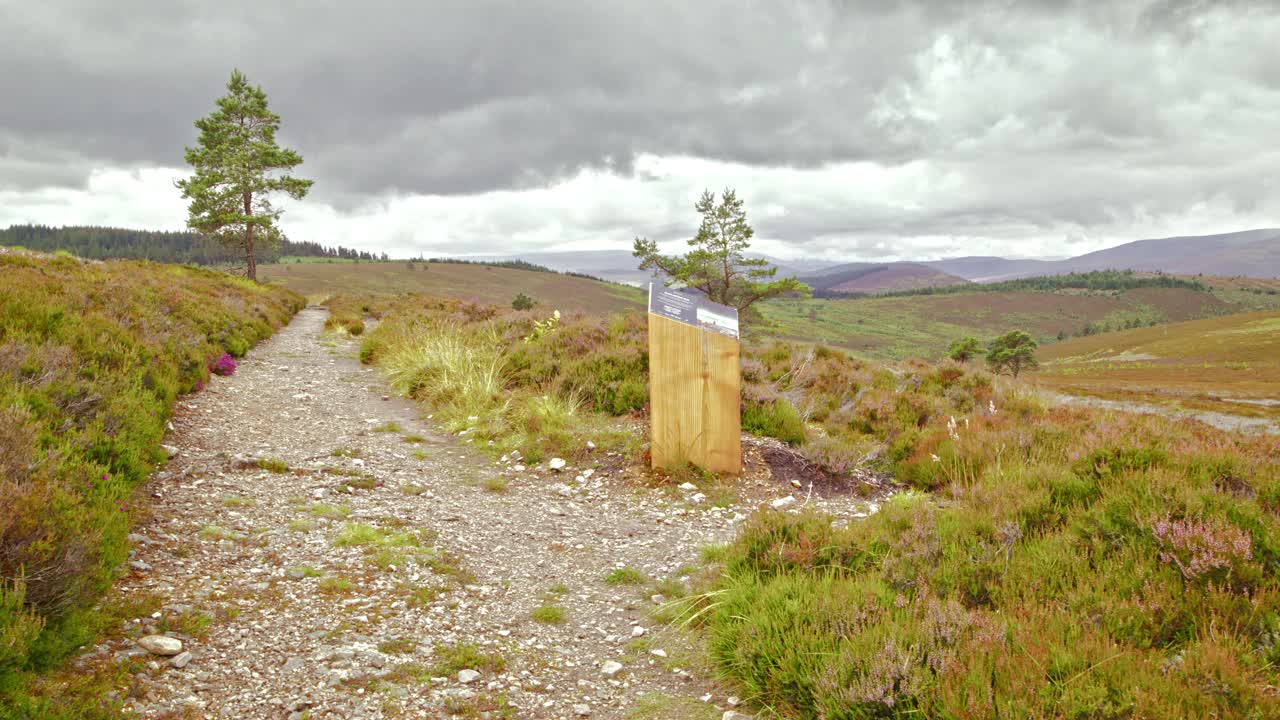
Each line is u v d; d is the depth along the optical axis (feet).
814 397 36.06
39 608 10.30
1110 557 13.23
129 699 9.32
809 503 23.04
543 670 11.86
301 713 9.63
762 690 11.01
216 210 141.49
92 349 26.73
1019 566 13.25
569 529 20.22
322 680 10.59
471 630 13.19
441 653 12.01
